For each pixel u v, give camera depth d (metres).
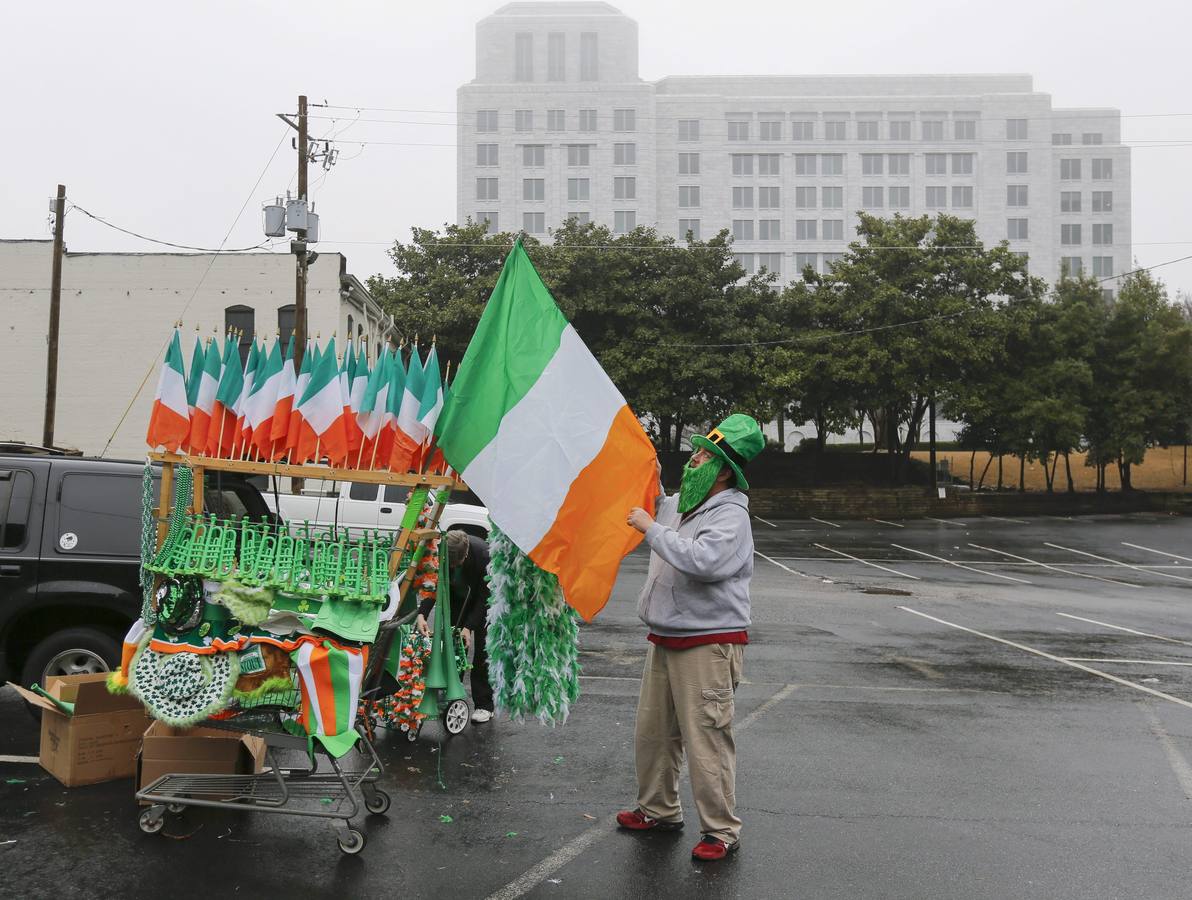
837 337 37.28
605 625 11.58
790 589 16.53
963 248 37.09
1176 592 18.34
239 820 4.76
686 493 4.62
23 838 4.46
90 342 29.91
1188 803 5.36
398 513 15.54
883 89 85.06
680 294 37.34
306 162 22.44
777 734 6.74
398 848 4.48
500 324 4.84
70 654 6.21
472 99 77.19
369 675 4.86
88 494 6.37
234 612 4.32
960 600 15.57
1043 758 6.23
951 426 71.19
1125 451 36.69
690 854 4.49
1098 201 81.19
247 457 4.66
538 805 5.15
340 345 29.66
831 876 4.25
